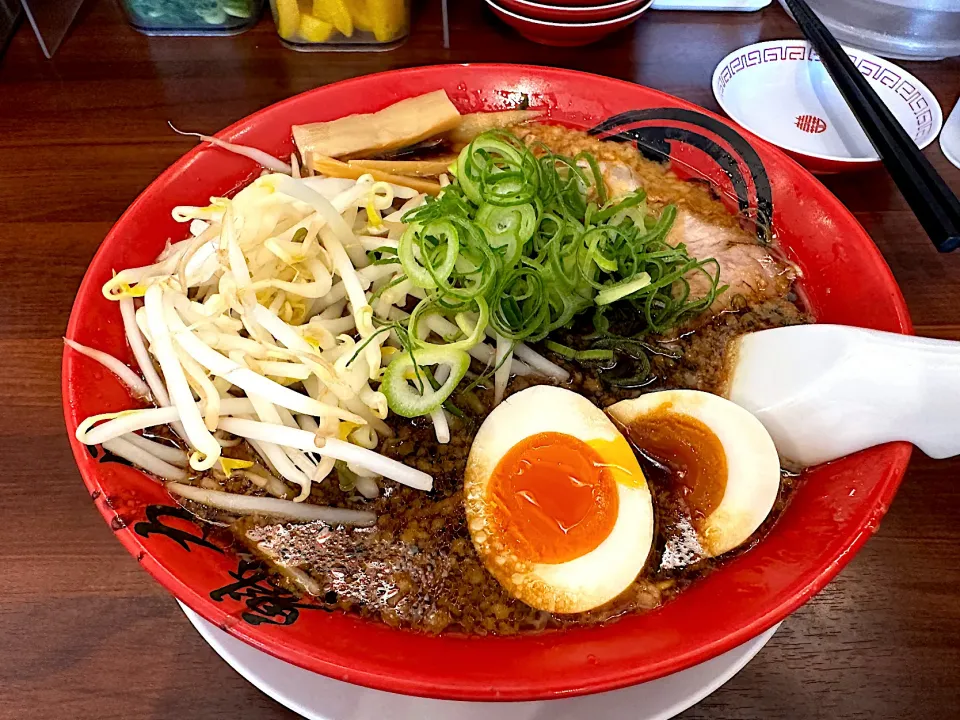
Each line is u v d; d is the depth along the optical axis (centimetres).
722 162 25
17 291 23
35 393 21
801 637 18
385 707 16
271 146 24
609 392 20
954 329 23
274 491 18
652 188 24
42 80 30
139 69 30
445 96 25
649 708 16
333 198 21
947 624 18
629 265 21
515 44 32
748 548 17
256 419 19
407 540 18
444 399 19
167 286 19
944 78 31
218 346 19
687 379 21
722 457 18
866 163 25
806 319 22
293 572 17
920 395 17
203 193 23
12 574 18
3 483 20
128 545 16
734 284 22
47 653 17
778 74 30
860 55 30
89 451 17
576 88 26
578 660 15
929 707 17
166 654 17
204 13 31
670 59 32
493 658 15
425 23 33
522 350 21
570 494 18
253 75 31
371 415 19
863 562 19
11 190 26
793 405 18
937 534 19
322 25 30
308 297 19
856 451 18
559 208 21
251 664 16
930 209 20
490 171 21
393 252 21
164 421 18
